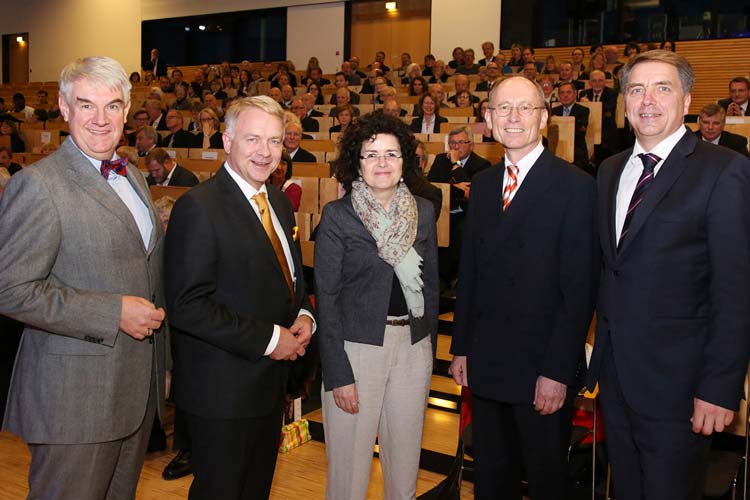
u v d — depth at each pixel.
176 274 1.92
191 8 15.87
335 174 2.28
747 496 2.67
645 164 1.99
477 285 2.31
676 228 1.90
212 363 1.99
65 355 1.82
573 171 2.17
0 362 2.36
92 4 17.17
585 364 2.24
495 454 2.34
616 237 2.04
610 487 2.70
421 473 3.33
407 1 13.94
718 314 1.83
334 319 2.19
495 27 12.71
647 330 1.94
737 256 1.82
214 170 6.31
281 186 4.66
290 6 14.80
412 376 2.24
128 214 1.89
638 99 1.96
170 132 8.28
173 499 3.05
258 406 2.03
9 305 1.71
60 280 1.80
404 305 2.22
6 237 1.74
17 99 12.41
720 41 10.84
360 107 9.13
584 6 11.92
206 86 12.67
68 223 1.78
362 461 2.23
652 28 11.44
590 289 2.14
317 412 3.99
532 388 2.19
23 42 18.34
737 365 1.82
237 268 1.99
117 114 1.88
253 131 2.01
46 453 1.83
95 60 1.85
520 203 2.19
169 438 3.66
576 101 6.95
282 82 11.58
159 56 16.47
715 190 1.86
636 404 1.96
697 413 1.86
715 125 5.38
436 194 4.26
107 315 1.78
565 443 2.22
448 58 13.23
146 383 1.97
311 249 4.54
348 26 14.47
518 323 2.20
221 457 2.00
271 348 2.00
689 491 1.95
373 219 2.16
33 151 7.89
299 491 3.15
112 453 1.92
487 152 5.80
